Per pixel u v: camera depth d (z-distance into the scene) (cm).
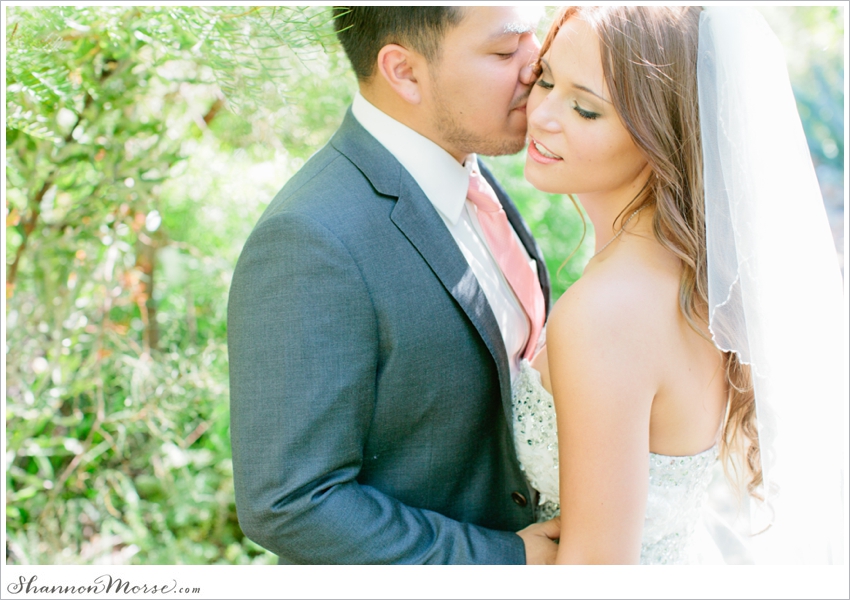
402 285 122
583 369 116
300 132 227
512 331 146
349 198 124
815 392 127
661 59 115
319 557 118
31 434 221
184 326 250
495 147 138
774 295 122
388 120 136
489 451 138
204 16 142
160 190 224
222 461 251
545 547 128
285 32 143
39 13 144
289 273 117
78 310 221
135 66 196
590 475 116
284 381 115
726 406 138
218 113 230
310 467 115
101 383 224
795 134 127
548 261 276
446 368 127
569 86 119
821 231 129
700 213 120
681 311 121
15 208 205
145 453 252
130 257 224
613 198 129
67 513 232
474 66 128
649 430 124
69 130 199
